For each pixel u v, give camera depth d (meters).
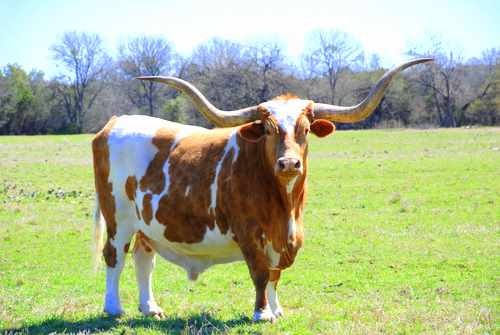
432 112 93.44
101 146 10.02
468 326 8.25
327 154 41.50
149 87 93.62
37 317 9.23
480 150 40.81
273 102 8.55
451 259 13.07
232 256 9.34
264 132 8.45
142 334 8.28
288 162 7.80
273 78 80.38
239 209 8.66
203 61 85.25
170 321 8.93
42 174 32.25
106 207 9.95
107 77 100.44
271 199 8.49
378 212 19.30
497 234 15.55
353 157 38.56
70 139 71.19
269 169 8.43
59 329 8.59
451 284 11.17
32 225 17.86
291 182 8.23
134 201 9.70
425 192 23.19
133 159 9.70
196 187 9.09
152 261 9.93
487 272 12.01
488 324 8.44
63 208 21.03
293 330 8.28
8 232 16.80
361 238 15.48
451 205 20.17
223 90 80.19
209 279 11.95
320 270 12.55
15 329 8.57
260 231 8.60
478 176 27.14
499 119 91.06
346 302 10.09
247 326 8.38
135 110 95.06
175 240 9.36
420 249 14.11
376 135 61.00
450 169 30.06
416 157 37.09
